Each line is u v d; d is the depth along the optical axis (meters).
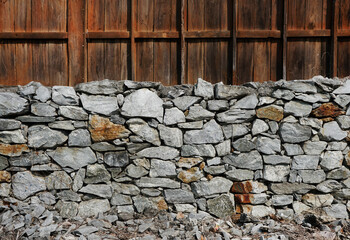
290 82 3.38
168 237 2.88
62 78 3.69
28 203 3.34
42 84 3.69
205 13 3.66
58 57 3.69
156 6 3.66
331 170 3.41
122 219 3.24
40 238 2.76
